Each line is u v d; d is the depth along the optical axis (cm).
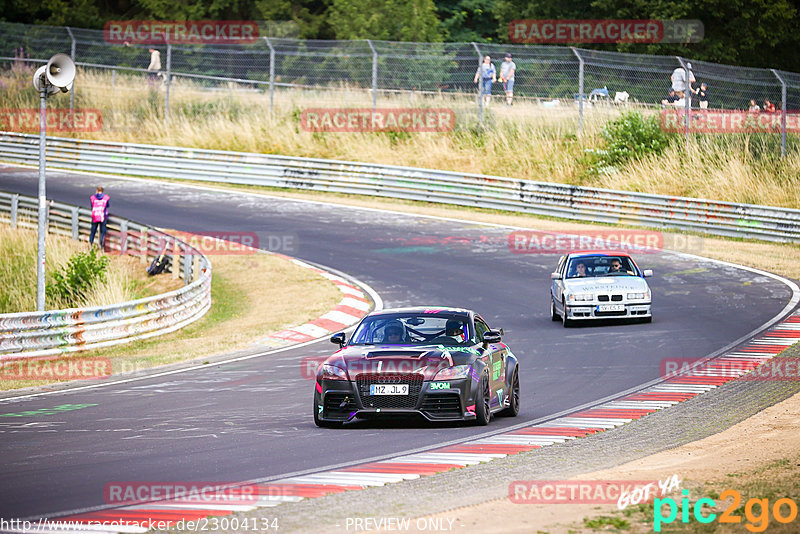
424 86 14712
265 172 12262
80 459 3039
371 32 17212
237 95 14200
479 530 2083
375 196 11775
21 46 15650
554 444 3206
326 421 3541
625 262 6656
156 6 17888
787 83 11362
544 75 14150
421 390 3431
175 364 5553
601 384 4522
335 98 13462
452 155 12325
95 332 6162
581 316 6219
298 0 18850
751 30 15438
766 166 10969
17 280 7600
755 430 3359
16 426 3750
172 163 12688
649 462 2867
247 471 2817
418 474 2728
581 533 2036
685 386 4381
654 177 11231
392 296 7475
